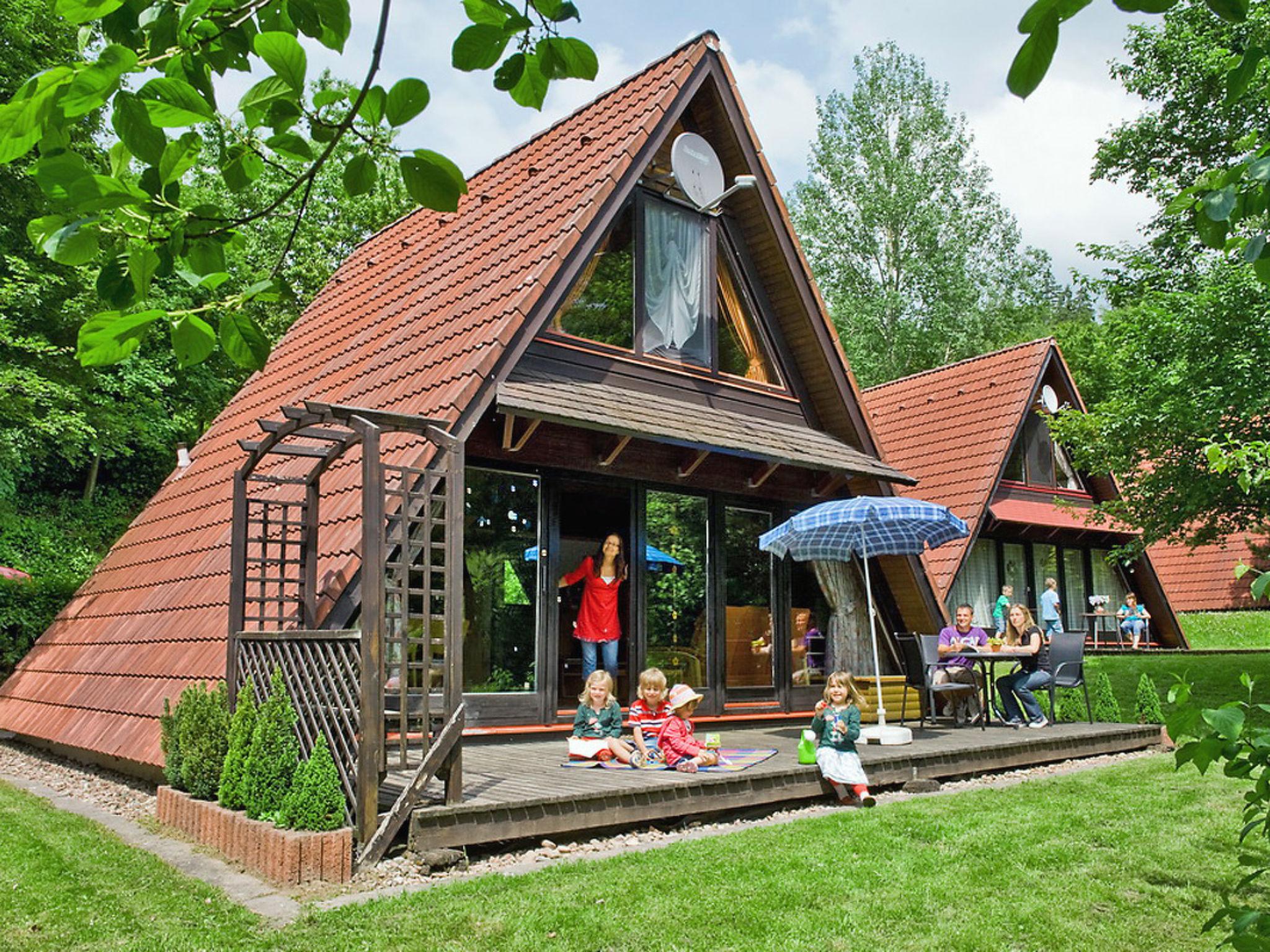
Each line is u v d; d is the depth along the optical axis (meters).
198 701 7.28
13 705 11.98
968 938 4.93
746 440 11.40
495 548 10.39
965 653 12.24
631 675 11.33
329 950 4.64
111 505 27.44
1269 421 15.09
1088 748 11.70
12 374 15.73
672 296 12.14
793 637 13.32
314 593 8.08
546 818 6.64
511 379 10.01
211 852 6.49
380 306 12.91
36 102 2.07
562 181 11.43
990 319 40.72
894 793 9.15
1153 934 5.04
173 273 2.60
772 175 12.88
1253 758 2.43
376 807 6.09
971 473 21.81
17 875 5.88
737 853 6.41
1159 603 26.30
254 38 2.27
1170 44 19.58
